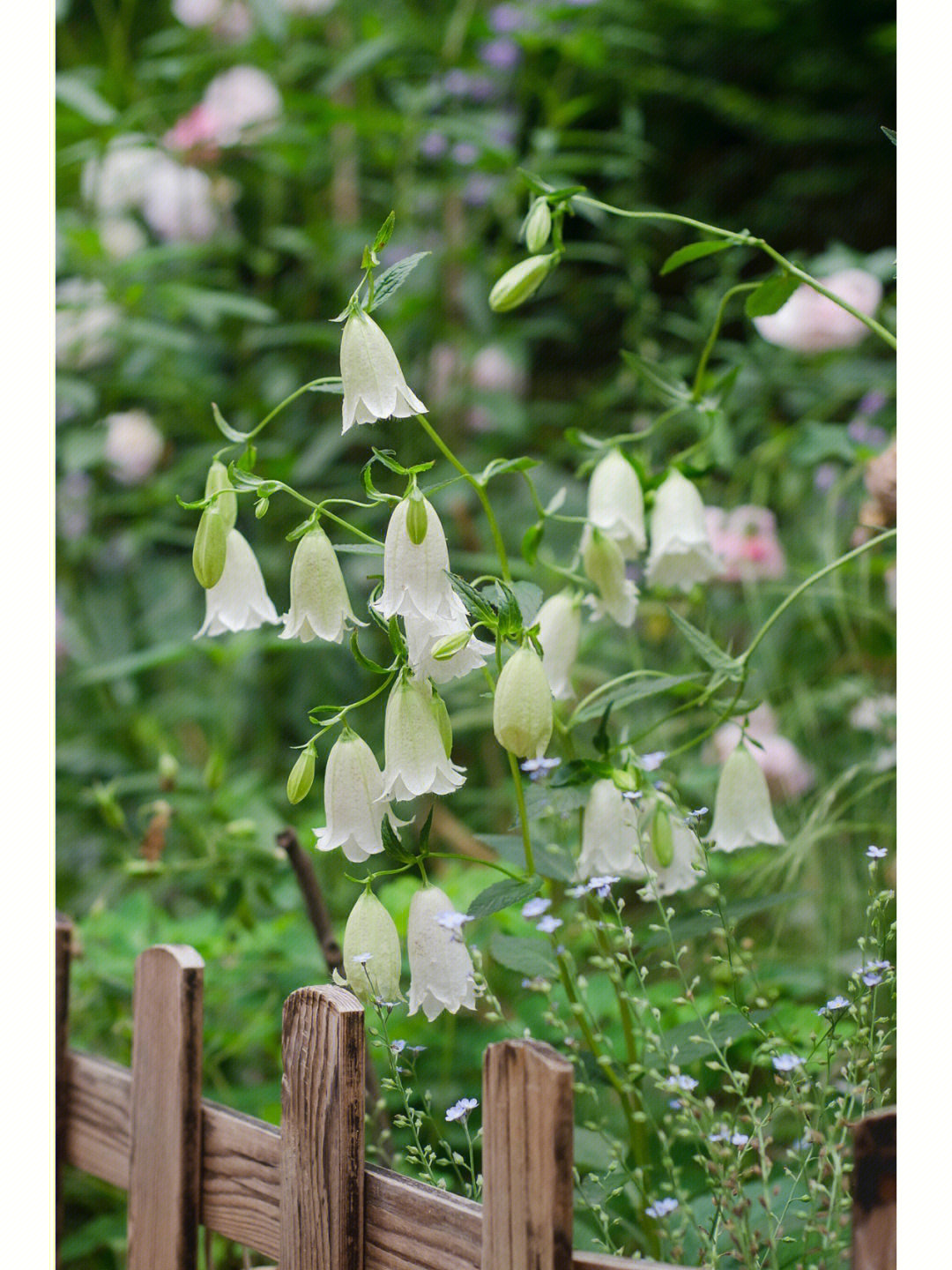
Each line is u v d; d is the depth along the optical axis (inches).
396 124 108.2
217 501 42.6
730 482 100.9
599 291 157.2
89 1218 71.1
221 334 114.0
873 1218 31.5
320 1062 39.6
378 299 41.3
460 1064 69.0
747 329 103.4
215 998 69.2
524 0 115.6
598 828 48.6
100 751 100.7
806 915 75.7
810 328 93.0
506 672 40.7
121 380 107.9
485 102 123.3
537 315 156.1
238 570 46.3
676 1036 47.3
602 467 53.3
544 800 50.3
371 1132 52.9
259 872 70.9
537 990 45.4
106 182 111.2
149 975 47.2
